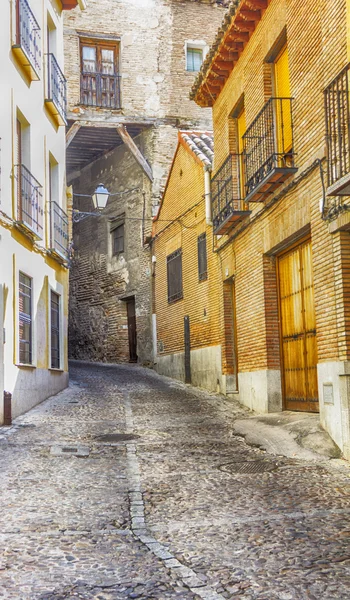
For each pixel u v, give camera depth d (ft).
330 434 29.45
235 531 18.13
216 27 81.87
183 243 63.36
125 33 78.07
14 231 41.65
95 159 90.79
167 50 79.56
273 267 40.52
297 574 14.67
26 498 22.06
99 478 25.09
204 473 25.84
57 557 16.21
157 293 72.33
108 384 61.93
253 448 30.99
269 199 38.27
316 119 31.35
